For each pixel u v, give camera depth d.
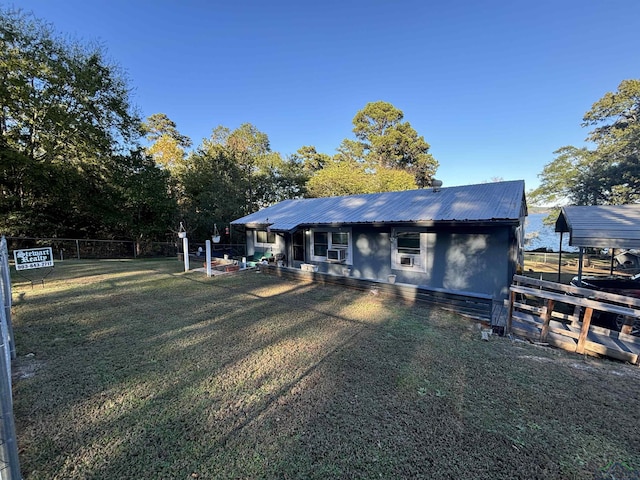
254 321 5.76
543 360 4.15
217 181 22.53
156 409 2.98
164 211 21.02
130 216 19.84
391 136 35.34
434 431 2.66
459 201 8.66
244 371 3.78
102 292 8.05
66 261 14.80
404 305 6.87
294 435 2.60
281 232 11.04
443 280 8.37
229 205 21.83
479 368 3.88
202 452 2.40
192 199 23.69
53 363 3.96
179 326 5.46
